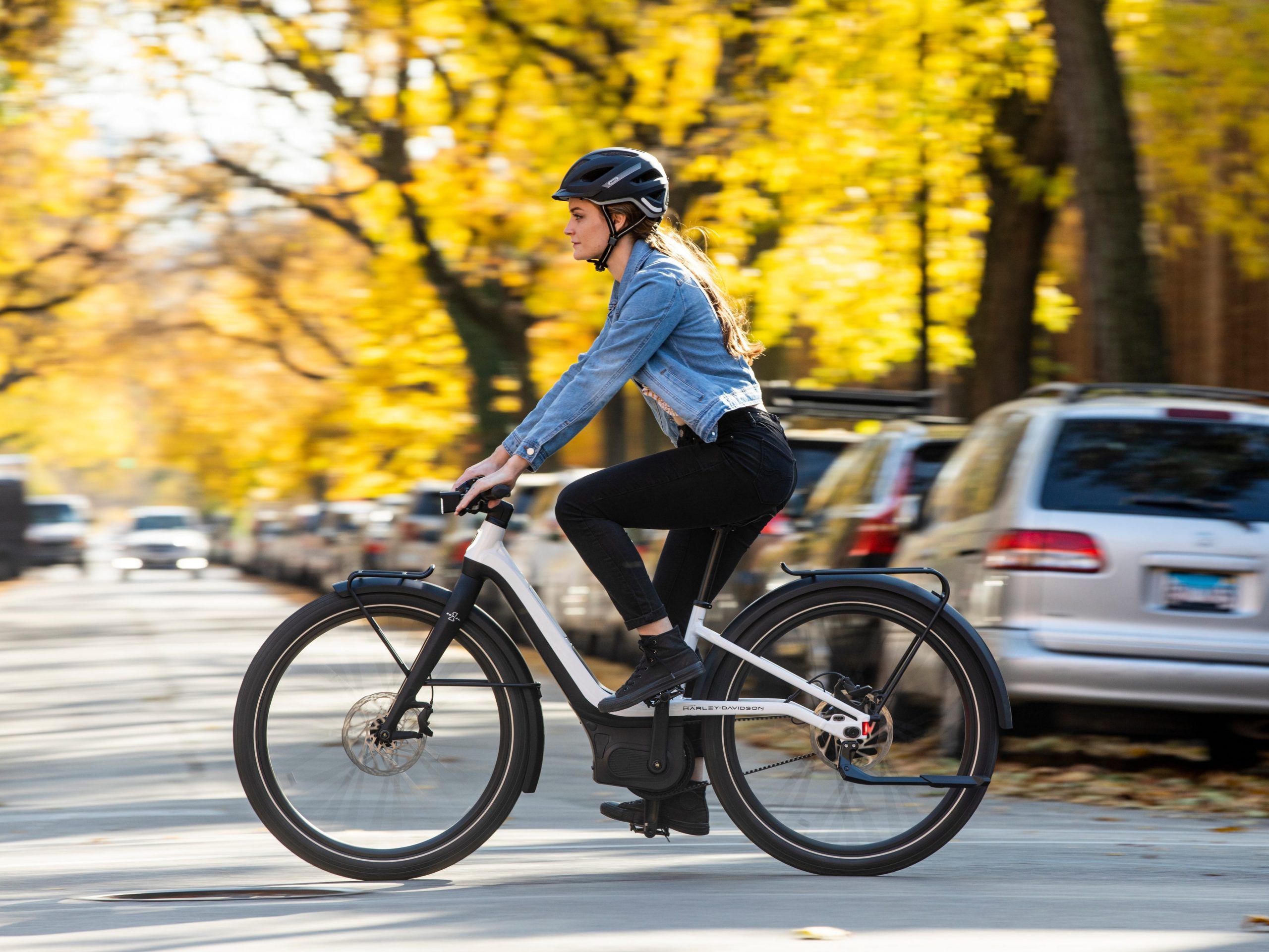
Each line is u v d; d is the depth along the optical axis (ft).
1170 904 29.32
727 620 79.92
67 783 55.01
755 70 120.16
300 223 272.10
